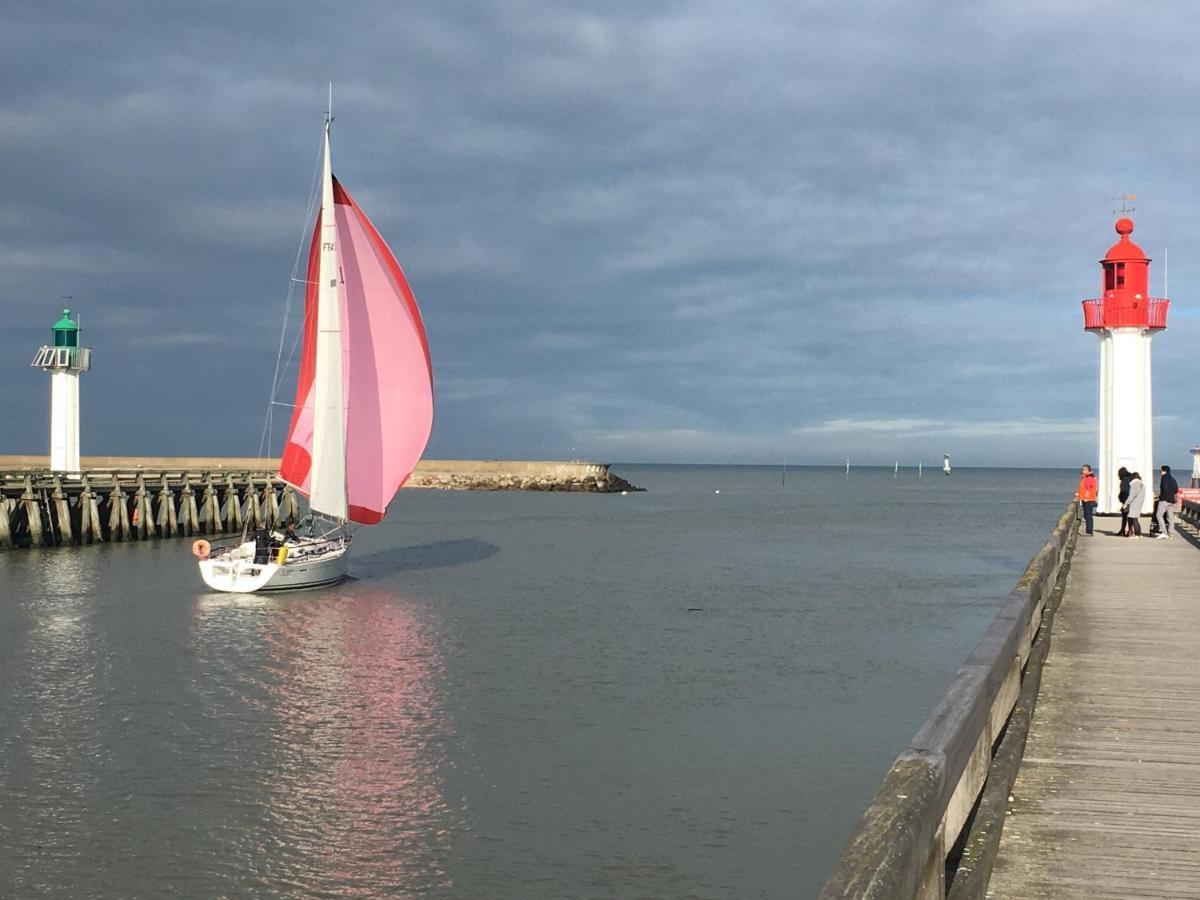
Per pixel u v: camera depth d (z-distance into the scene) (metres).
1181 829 5.77
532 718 16.97
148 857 11.62
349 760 14.77
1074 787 6.49
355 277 34.41
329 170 33.22
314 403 34.38
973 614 27.59
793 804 13.15
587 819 12.68
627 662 21.19
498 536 54.66
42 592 30.41
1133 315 29.14
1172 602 14.20
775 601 30.16
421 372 34.56
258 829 12.38
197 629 25.03
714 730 16.20
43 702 17.89
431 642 23.45
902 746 15.41
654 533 57.81
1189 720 8.09
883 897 2.50
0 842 11.96
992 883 5.05
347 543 35.22
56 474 41.25
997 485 199.88
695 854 11.67
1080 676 9.63
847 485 184.88
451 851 11.80
